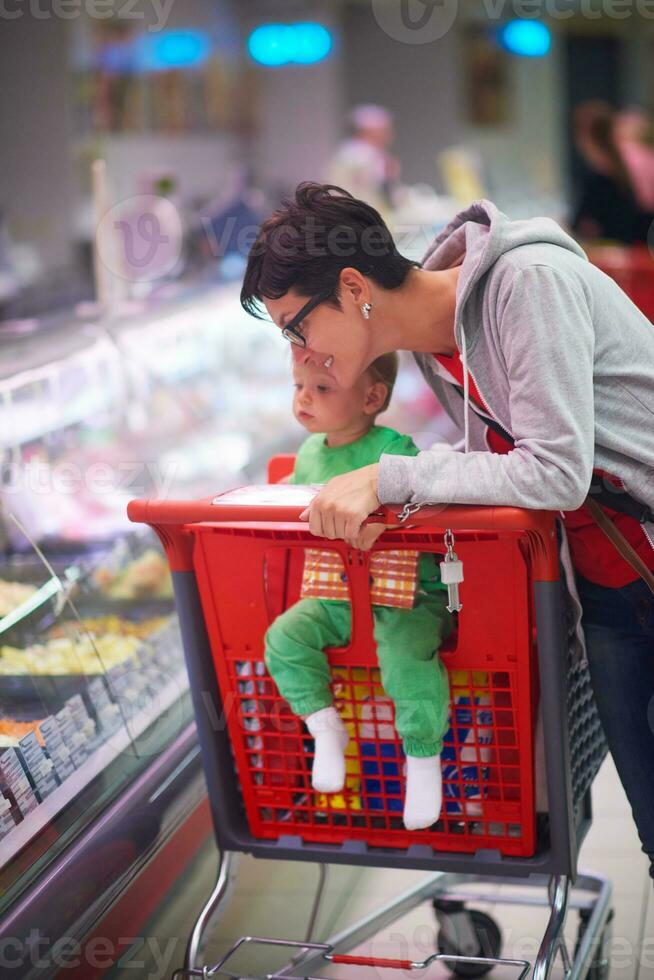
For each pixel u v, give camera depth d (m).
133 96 8.29
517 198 12.98
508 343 1.87
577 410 1.83
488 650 1.99
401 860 2.14
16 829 2.21
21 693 2.41
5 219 6.21
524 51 13.15
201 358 4.04
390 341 2.04
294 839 2.21
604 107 6.55
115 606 3.04
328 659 2.10
